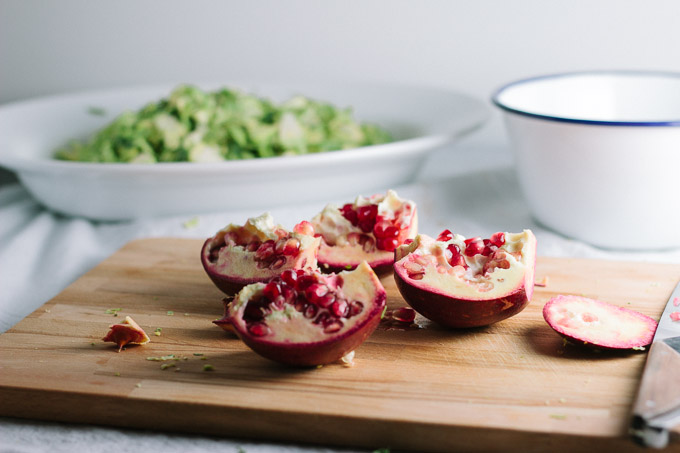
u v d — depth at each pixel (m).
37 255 0.90
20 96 1.29
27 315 0.78
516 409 0.62
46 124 1.11
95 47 1.27
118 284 0.79
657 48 1.14
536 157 0.88
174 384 0.65
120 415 0.65
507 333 0.70
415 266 0.69
